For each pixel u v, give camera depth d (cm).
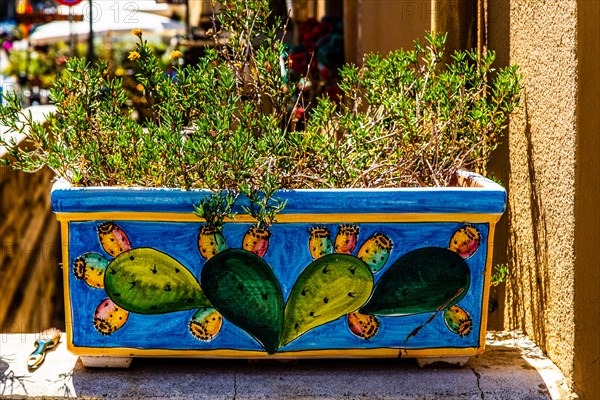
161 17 1208
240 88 255
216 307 236
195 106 246
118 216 231
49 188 607
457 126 256
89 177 242
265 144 233
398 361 253
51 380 239
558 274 240
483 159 261
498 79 255
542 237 252
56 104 241
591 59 225
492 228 235
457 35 306
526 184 266
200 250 233
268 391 236
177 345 238
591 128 227
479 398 234
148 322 237
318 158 248
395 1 441
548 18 242
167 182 234
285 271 234
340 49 532
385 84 267
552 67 240
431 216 232
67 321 238
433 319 239
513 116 278
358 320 238
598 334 235
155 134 241
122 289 235
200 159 226
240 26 260
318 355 240
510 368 246
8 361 252
